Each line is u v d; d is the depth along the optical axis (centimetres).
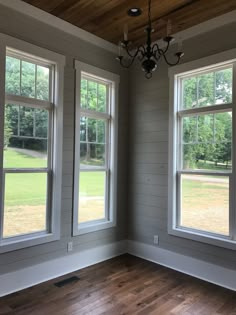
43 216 317
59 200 325
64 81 330
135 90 404
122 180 404
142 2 279
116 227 394
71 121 338
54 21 316
